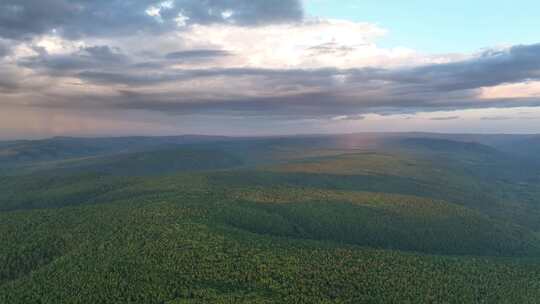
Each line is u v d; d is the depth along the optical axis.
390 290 126.81
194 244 145.50
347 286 127.12
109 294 117.62
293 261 138.50
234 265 134.00
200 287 122.06
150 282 123.19
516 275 145.25
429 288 129.12
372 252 155.25
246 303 112.50
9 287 130.25
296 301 116.62
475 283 136.12
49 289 123.94
